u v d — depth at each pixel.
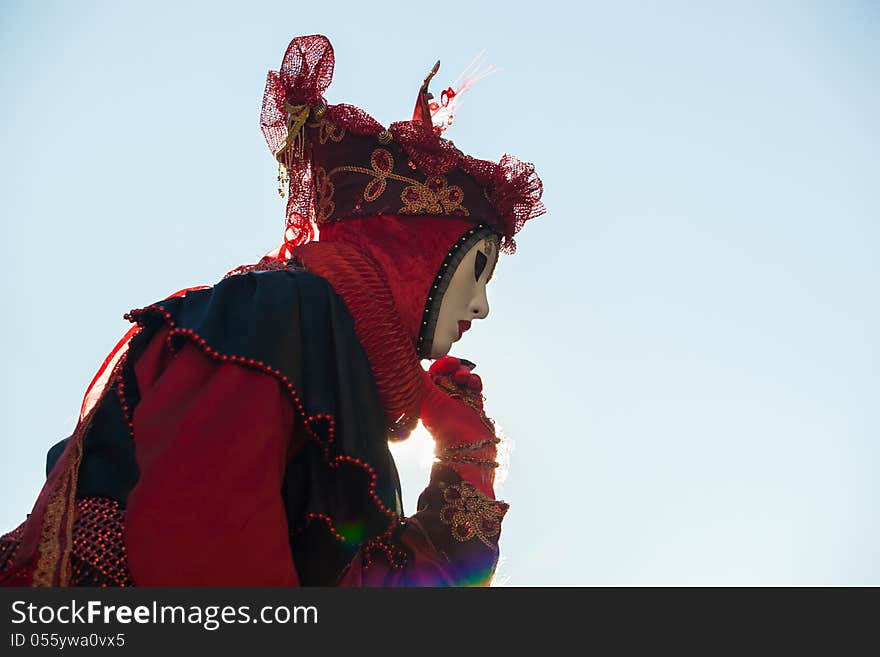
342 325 1.83
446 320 2.06
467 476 2.12
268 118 2.23
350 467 1.77
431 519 2.03
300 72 2.17
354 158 2.09
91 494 1.71
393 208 2.05
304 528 1.78
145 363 1.71
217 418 1.59
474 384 2.30
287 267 1.96
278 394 1.67
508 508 2.11
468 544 2.01
